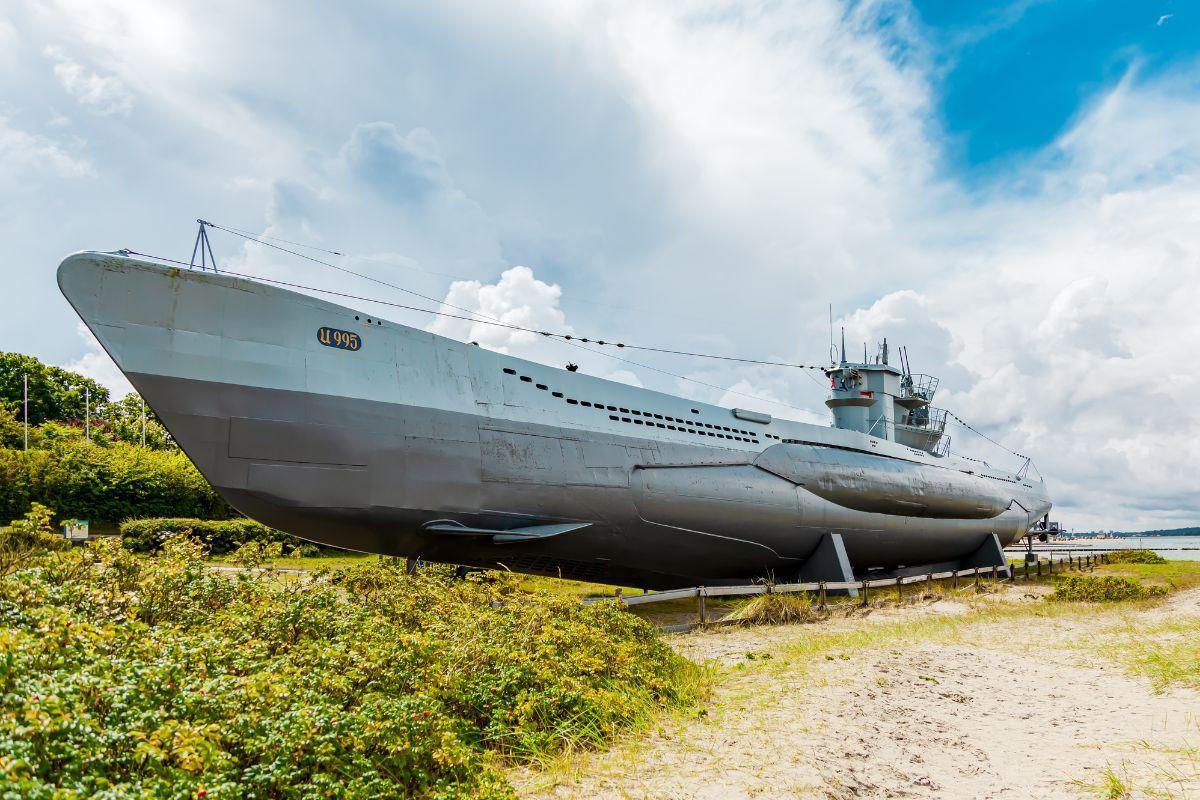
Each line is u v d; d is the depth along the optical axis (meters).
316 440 9.23
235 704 3.67
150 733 3.17
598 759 4.79
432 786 4.03
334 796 3.50
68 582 4.86
